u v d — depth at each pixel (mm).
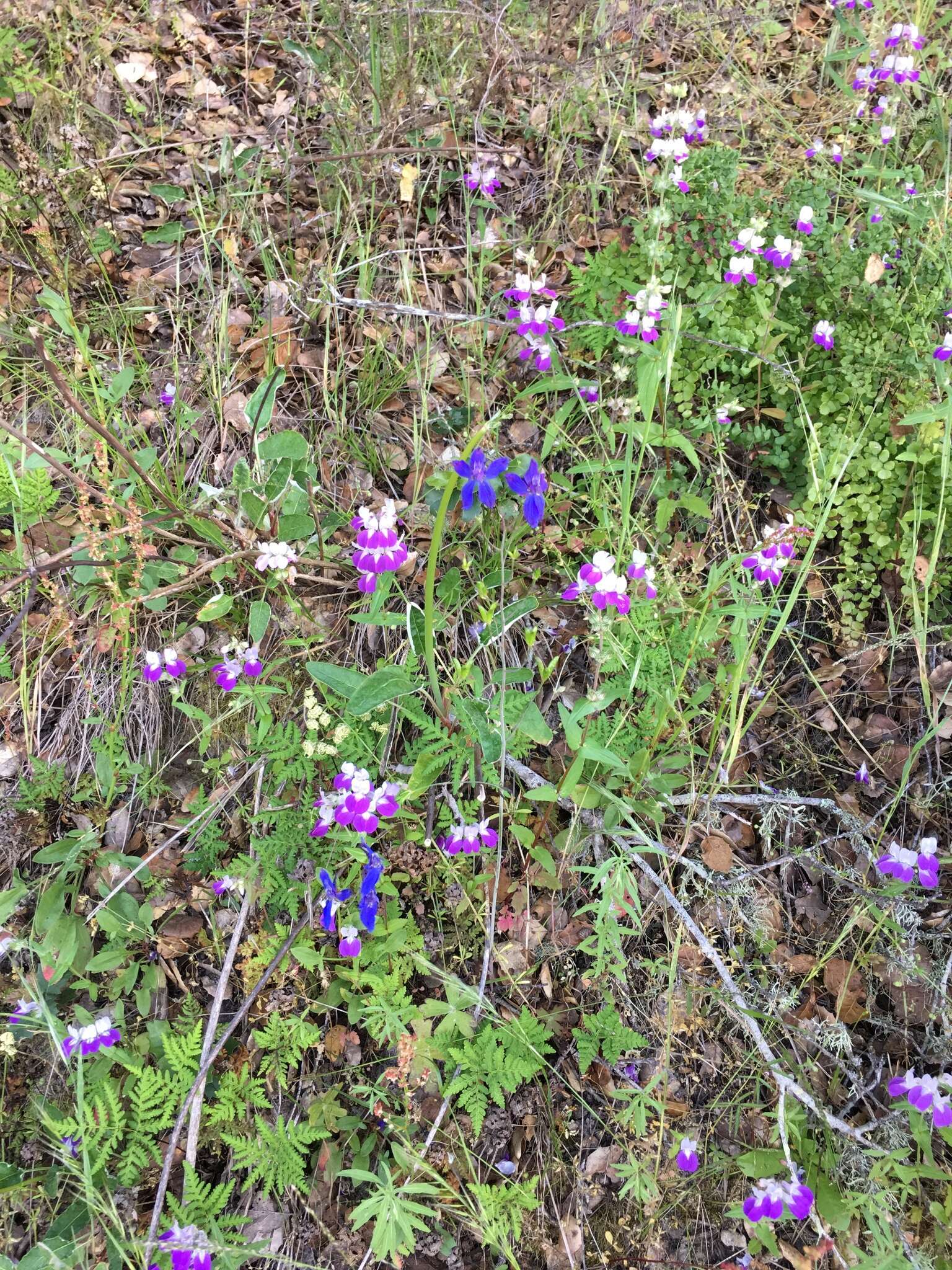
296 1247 508
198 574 583
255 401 624
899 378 642
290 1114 529
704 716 613
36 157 679
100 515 604
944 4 993
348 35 732
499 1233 497
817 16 975
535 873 578
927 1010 565
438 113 759
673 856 573
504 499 612
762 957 579
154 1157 497
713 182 683
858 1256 505
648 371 572
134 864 564
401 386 693
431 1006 530
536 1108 544
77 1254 478
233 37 872
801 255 662
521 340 721
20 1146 512
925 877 545
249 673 570
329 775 579
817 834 615
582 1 772
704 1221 530
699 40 916
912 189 724
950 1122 495
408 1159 490
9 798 585
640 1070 555
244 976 542
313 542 622
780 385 652
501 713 525
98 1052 528
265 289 735
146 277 733
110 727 598
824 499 638
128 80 776
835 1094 550
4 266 712
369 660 629
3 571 602
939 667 648
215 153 786
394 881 564
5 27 770
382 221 770
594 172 810
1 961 552
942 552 640
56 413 665
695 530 683
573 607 650
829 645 665
